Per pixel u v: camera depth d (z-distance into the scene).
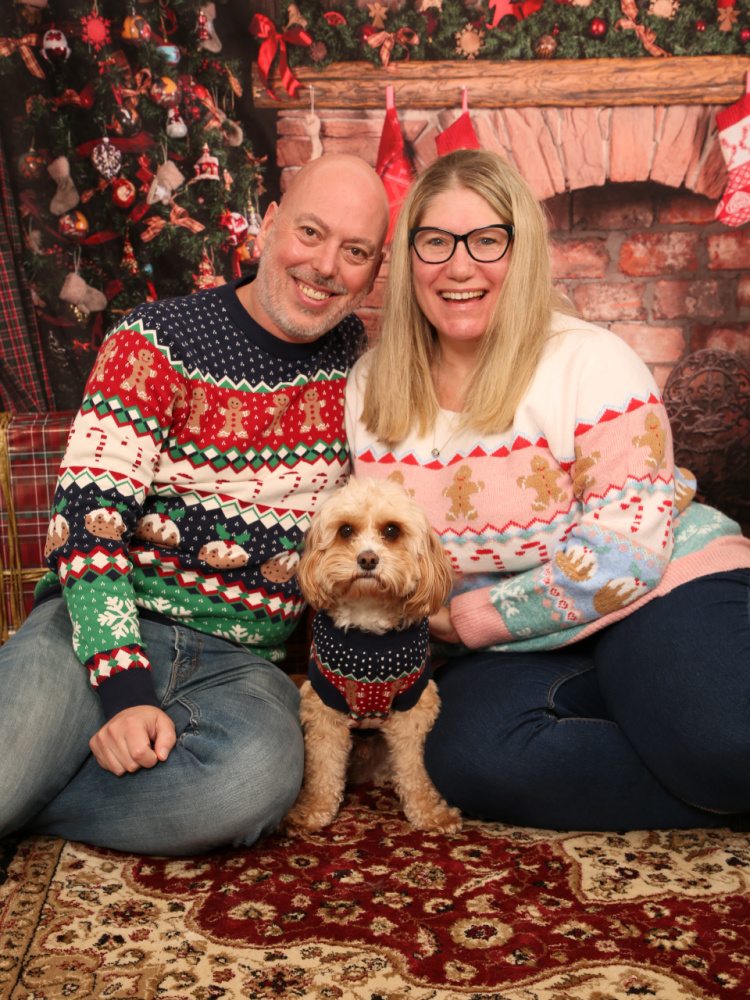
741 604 1.70
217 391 1.82
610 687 1.76
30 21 2.87
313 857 1.67
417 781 1.86
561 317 1.92
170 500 1.83
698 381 3.24
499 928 1.38
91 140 2.94
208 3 2.94
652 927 1.37
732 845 1.69
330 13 2.99
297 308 1.83
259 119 3.04
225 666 1.82
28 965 1.28
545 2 3.00
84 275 3.01
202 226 3.04
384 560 1.69
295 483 1.91
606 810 1.73
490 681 1.84
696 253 3.21
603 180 3.16
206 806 1.56
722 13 2.97
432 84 3.07
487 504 1.85
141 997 1.20
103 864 1.63
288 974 1.26
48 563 1.73
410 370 1.95
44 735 1.59
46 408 3.05
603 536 1.72
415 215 1.87
